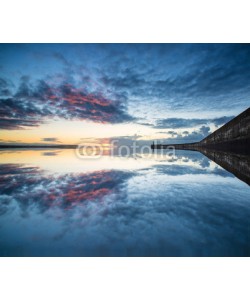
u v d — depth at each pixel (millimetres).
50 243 2705
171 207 3900
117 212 3713
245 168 6957
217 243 2633
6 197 4652
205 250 2490
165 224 3176
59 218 3484
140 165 9703
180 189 5168
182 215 3521
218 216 3445
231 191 4930
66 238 2820
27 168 8844
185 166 9164
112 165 9797
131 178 6555
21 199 4516
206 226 3084
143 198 4480
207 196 4559
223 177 6582
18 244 2688
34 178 6660
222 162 9578
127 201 4312
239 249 2510
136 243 2664
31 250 2557
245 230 2945
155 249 2533
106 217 3490
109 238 2795
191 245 2592
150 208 3873
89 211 3779
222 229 2994
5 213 3723
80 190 5195
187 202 4184
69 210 3840
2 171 8016
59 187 5496
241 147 11008
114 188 5348
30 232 2996
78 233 2959
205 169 8148
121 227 3111
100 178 6602
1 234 2945
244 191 4930
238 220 3277
